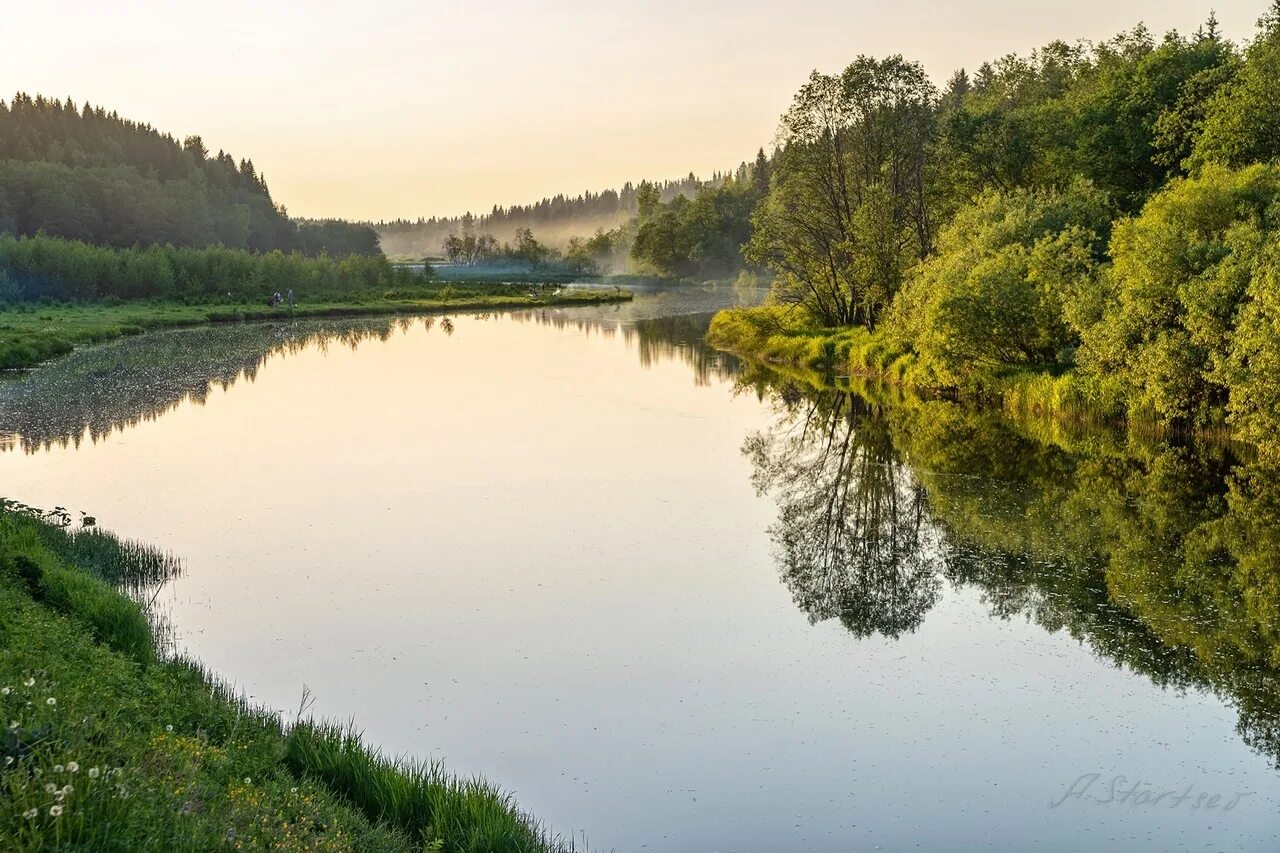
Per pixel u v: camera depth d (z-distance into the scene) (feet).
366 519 63.46
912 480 73.82
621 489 72.33
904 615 47.60
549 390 121.19
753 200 463.42
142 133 599.98
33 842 15.05
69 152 514.68
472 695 39.06
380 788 26.58
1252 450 76.69
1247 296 74.33
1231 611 46.21
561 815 30.81
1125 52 193.36
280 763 27.40
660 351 168.35
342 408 106.83
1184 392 79.61
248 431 93.25
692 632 45.75
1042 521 61.77
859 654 43.14
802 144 149.07
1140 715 37.01
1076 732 35.88
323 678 40.24
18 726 19.26
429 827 24.62
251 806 21.01
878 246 143.84
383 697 38.70
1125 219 95.55
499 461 80.89
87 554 50.83
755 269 434.71
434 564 54.80
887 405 108.58
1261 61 116.88
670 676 40.98
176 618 46.16
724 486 73.51
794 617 47.62
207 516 63.57
